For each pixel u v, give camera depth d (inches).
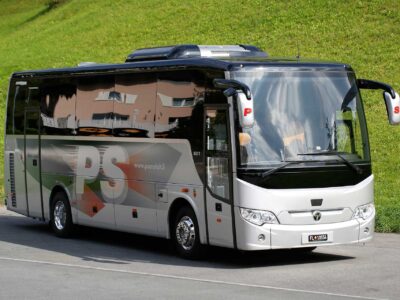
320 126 650.2
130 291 535.2
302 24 1740.9
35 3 3046.3
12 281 580.4
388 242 763.4
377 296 509.0
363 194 656.4
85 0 2551.7
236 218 629.9
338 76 668.1
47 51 2146.9
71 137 843.4
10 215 1081.4
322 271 612.7
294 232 628.7
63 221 859.4
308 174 636.7
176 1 2171.5
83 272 621.9
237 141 629.0
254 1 1956.2
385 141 1245.7
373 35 1590.8
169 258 703.1
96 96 808.3
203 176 664.4
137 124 747.4
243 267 642.8
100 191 800.3
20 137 929.5
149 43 1943.9
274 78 647.1
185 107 689.6
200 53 733.9
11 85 949.8
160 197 716.7
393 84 1397.6
